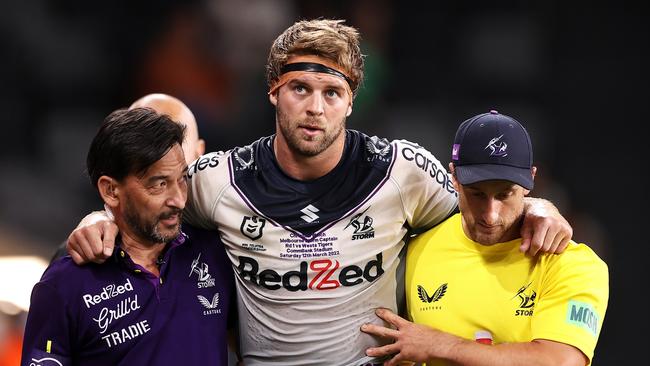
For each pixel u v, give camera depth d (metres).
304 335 15.55
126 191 14.61
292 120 14.91
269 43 38.19
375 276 15.55
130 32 39.81
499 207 14.57
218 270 15.71
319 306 15.44
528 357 14.27
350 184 15.48
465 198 14.73
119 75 39.28
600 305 14.76
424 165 15.66
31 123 38.72
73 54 39.75
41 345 14.59
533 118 39.75
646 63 40.56
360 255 15.44
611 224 38.88
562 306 14.65
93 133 38.38
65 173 37.50
